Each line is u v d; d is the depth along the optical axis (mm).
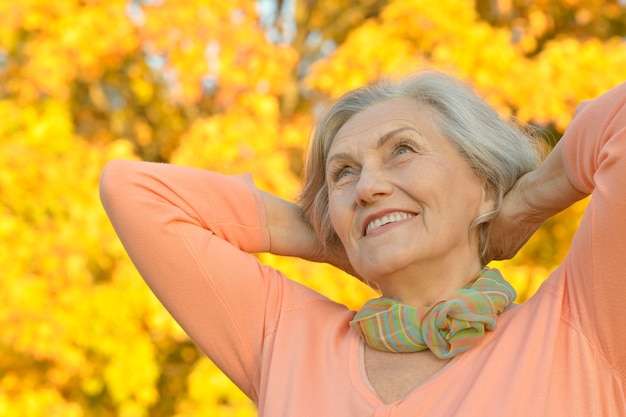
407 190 1698
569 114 5309
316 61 5605
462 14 5297
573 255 1596
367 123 1804
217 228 1943
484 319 1586
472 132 1761
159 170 1941
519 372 1524
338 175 1833
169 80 5645
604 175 1526
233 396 5090
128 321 5039
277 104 5488
